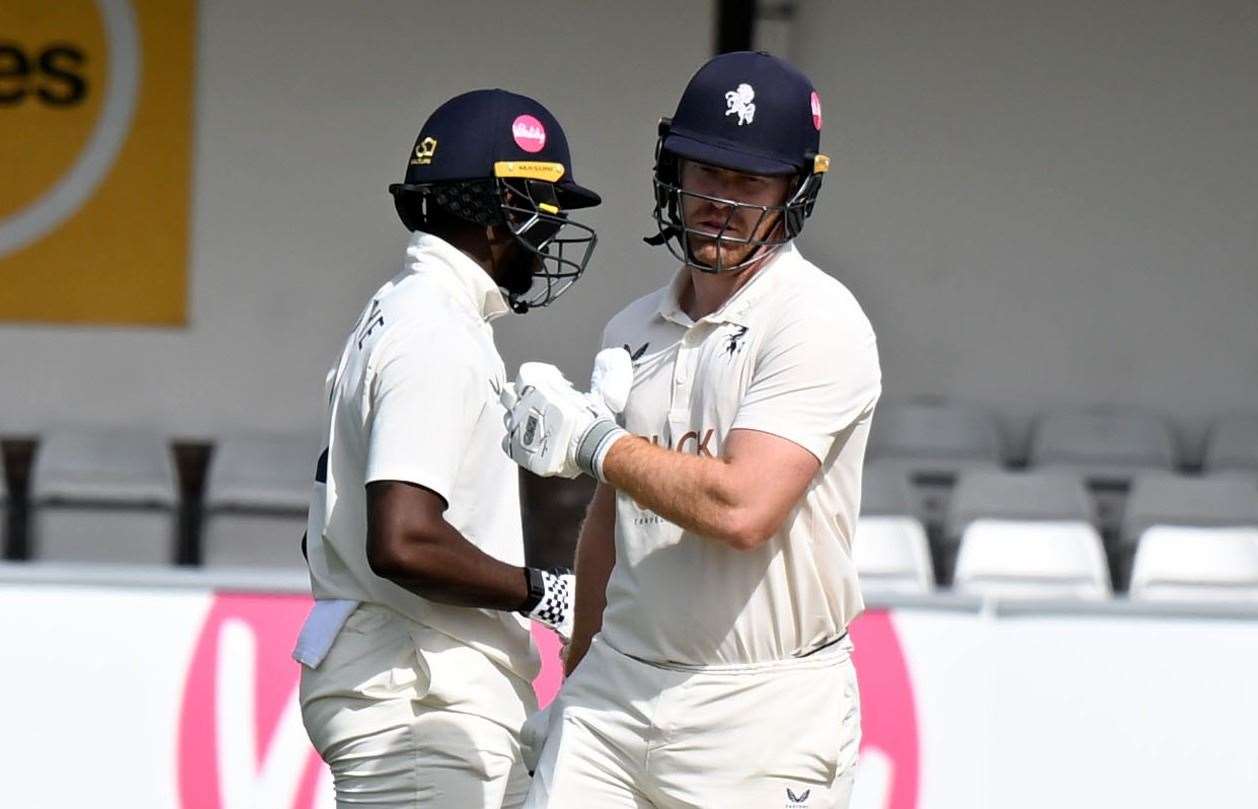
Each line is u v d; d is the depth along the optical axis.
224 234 33.50
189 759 16.42
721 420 9.81
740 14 33.72
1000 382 34.94
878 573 22.41
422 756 10.93
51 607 16.48
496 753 11.09
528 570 10.90
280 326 33.75
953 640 16.92
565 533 31.47
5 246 32.88
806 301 9.67
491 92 11.19
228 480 31.12
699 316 10.24
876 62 34.31
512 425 9.77
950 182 34.62
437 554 10.34
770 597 9.84
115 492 30.59
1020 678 16.92
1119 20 34.38
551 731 10.40
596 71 33.91
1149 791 16.86
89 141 32.91
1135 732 16.89
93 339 33.25
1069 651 16.91
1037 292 34.84
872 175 34.56
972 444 33.38
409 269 11.20
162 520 30.59
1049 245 34.75
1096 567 22.59
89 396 33.31
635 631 10.12
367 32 33.56
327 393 11.50
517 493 11.31
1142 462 33.56
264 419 33.84
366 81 33.62
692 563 9.88
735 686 9.88
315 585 11.24
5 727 16.38
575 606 11.02
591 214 34.06
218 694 16.48
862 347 9.69
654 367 10.27
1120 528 30.53
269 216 33.62
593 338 34.09
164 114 33.09
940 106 34.44
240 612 16.59
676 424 10.05
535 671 11.48
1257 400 35.00
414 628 10.91
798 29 34.16
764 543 9.61
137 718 16.44
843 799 10.29
